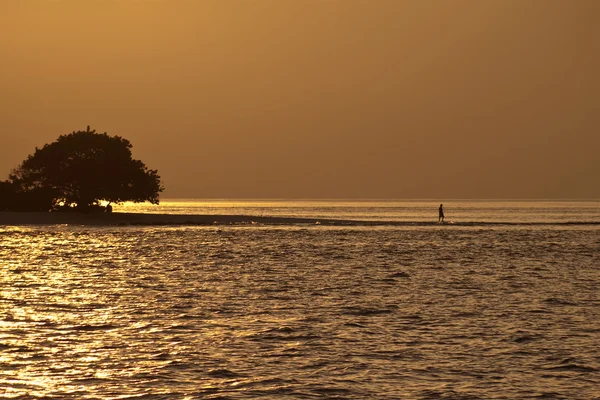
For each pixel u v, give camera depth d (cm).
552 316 6347
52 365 4516
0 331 5475
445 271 10188
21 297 7281
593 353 4916
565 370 4494
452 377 4334
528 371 4472
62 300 7106
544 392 4047
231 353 4884
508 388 4119
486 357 4806
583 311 6625
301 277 9394
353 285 8569
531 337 5425
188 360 4684
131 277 9275
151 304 6931
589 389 4100
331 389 4084
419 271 10194
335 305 6969
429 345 5156
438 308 6788
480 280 9131
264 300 7281
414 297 7550
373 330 5691
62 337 5309
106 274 9588
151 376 4306
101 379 4234
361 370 4484
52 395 3931
